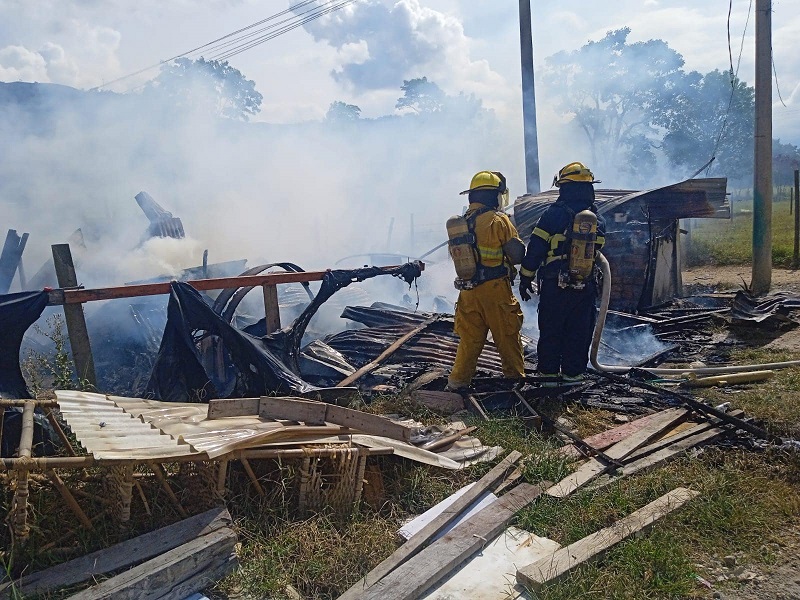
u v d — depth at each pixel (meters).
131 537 3.30
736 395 5.57
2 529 3.26
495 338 5.62
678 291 11.41
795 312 9.01
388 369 6.49
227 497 3.62
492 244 5.38
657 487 3.88
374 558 3.27
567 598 2.87
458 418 5.18
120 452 3.20
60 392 4.38
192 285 5.52
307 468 3.66
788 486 3.92
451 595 2.98
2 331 4.63
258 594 3.01
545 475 4.11
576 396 5.73
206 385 5.24
